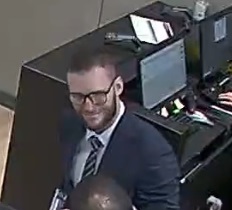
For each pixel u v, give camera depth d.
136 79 3.54
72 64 2.63
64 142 2.88
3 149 5.06
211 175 3.62
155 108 3.67
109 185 1.78
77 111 2.71
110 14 4.80
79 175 2.74
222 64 4.23
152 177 2.61
